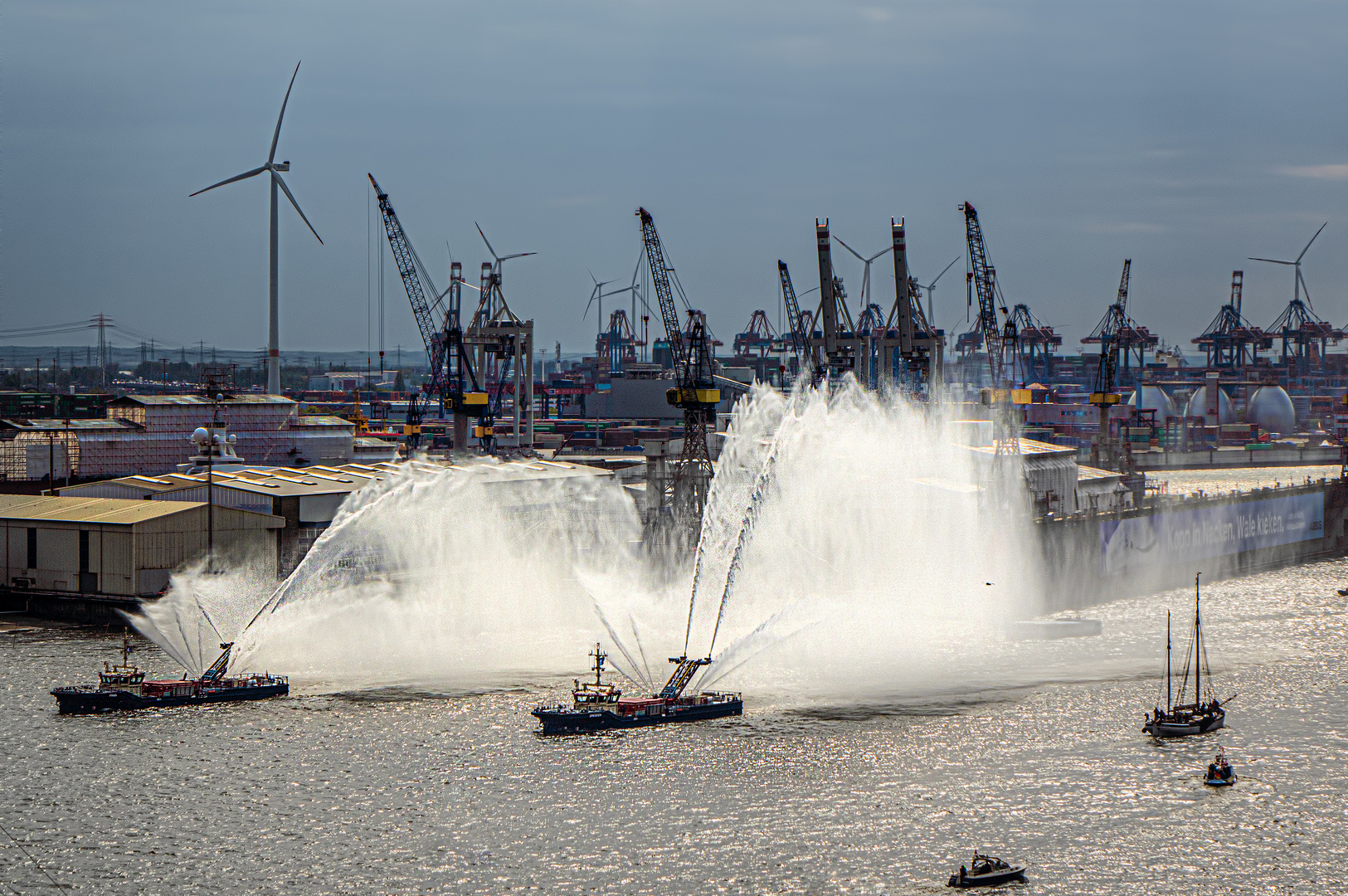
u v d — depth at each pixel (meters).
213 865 139.25
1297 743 179.38
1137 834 148.25
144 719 185.38
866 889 135.00
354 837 146.00
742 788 160.38
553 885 135.38
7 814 151.75
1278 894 134.50
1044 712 193.75
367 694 198.00
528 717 187.62
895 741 178.62
